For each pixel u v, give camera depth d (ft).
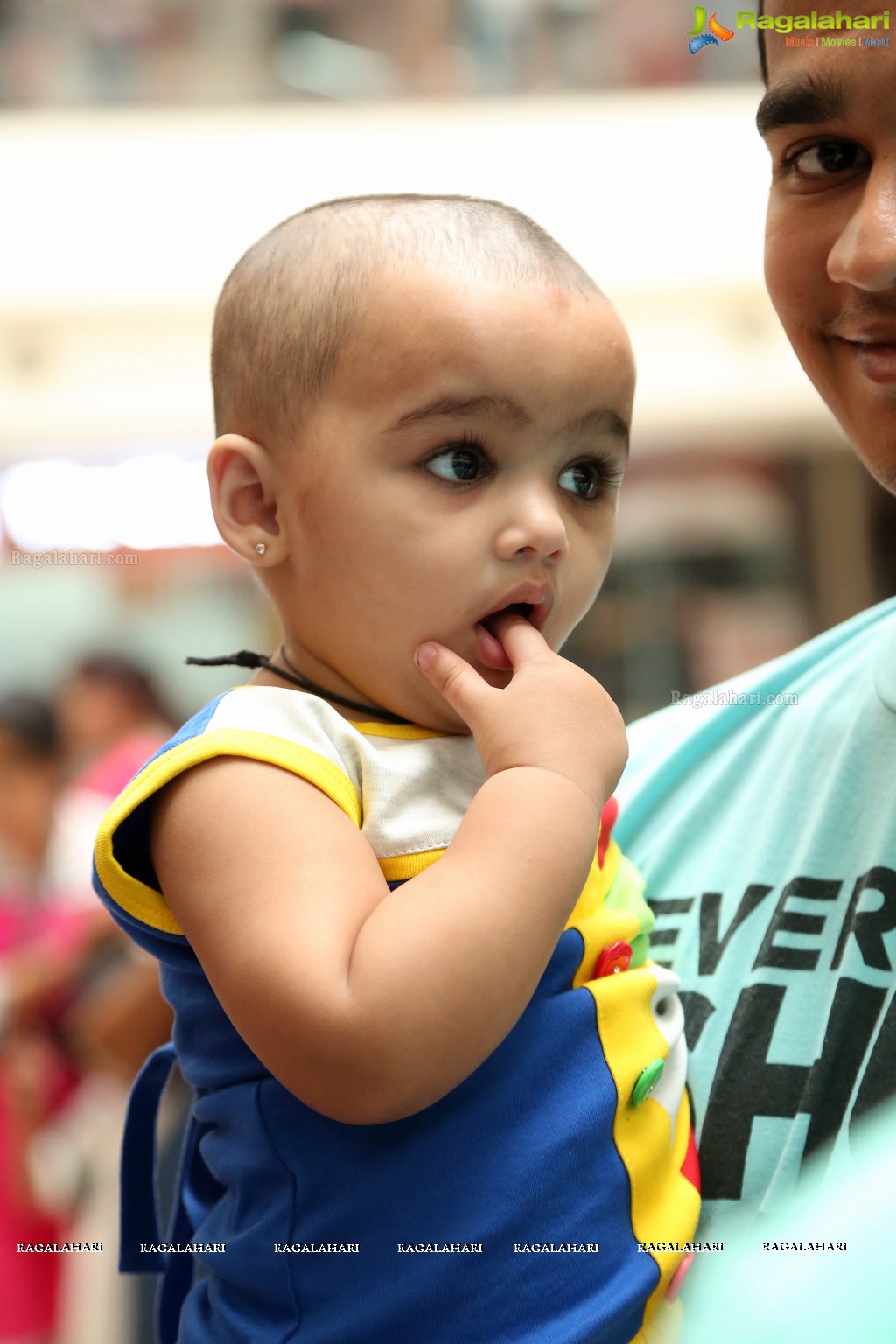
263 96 24.97
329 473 4.05
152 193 24.16
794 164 4.42
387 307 4.00
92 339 24.23
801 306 4.48
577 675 3.93
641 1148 3.91
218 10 24.66
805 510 27.61
